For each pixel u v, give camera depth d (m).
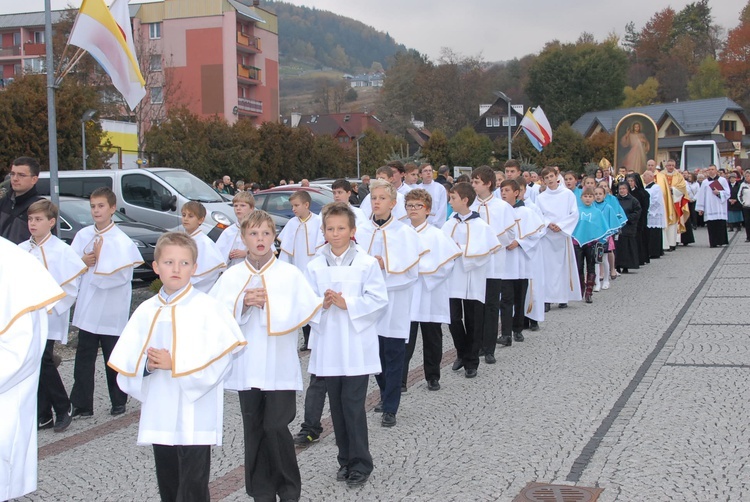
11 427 3.94
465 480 5.27
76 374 7.14
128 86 12.28
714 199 21.03
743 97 79.88
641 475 5.22
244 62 56.94
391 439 6.22
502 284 9.55
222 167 33.06
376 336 5.50
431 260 7.29
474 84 92.62
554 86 78.50
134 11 54.25
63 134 25.95
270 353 4.84
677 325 10.37
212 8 53.34
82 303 7.19
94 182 17.06
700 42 105.56
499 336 10.20
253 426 4.88
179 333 4.16
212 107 54.00
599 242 13.59
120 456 6.08
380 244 6.68
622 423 6.35
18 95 25.12
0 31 63.12
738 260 17.58
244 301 4.80
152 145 31.73
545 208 11.88
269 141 36.38
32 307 3.92
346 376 5.33
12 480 3.97
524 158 49.44
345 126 78.44
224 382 4.92
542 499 4.88
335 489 5.22
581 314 11.70
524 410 6.86
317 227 9.67
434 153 47.69
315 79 199.75
